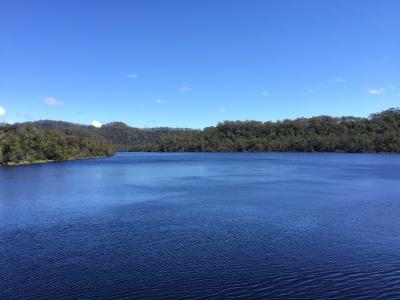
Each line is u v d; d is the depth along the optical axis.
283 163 149.88
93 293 23.48
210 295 23.25
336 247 32.00
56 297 22.97
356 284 24.75
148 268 27.41
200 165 141.62
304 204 51.81
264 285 24.58
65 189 69.75
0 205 52.25
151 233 36.50
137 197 59.28
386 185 73.31
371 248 31.78
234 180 84.69
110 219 42.91
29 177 94.50
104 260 29.02
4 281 25.22
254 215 44.62
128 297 23.00
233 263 28.30
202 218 43.12
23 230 38.06
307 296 23.16
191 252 30.75
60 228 38.81
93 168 127.94
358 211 46.75
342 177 89.75
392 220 41.75
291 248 31.75
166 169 121.44
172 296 23.11
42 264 28.27
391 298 22.89
